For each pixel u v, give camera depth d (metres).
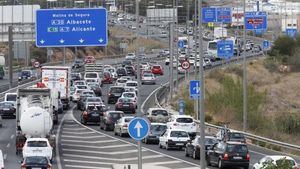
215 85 153.62
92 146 80.88
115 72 188.75
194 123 90.12
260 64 188.38
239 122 109.06
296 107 145.88
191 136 89.44
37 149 63.91
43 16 74.56
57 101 106.62
